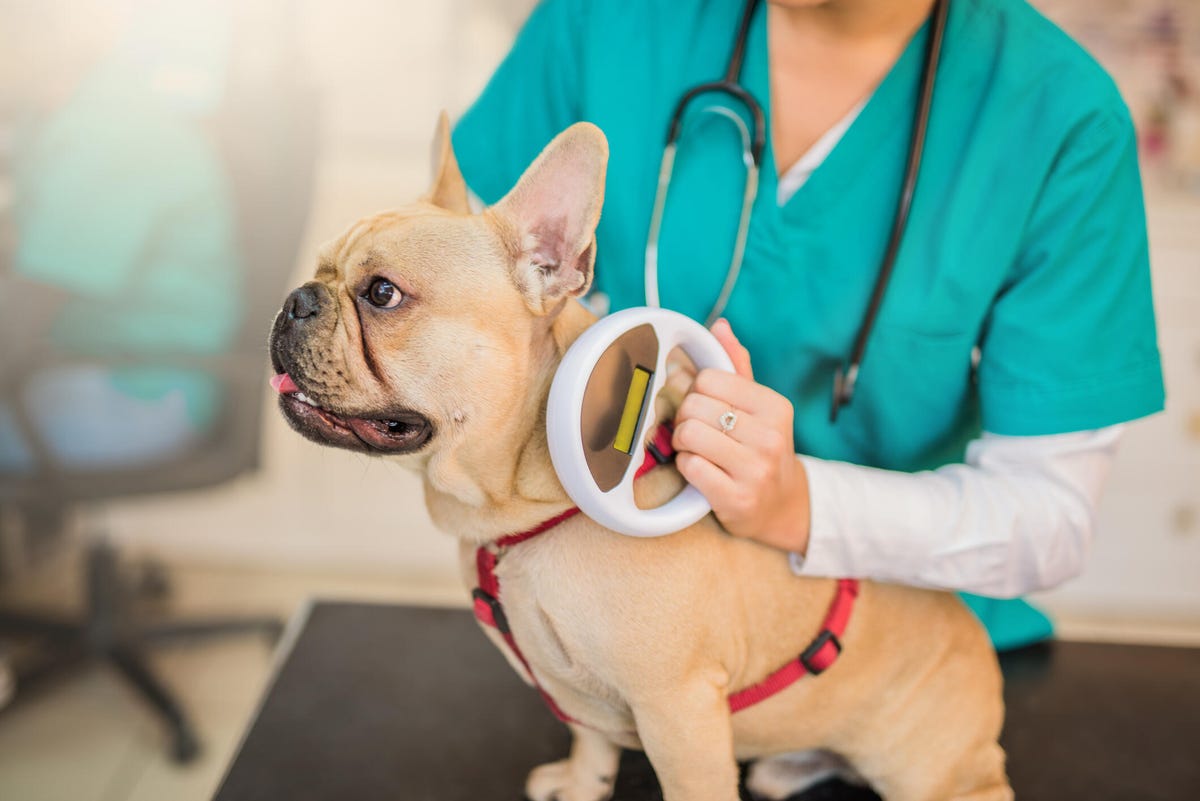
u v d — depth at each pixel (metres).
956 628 1.05
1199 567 2.91
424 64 3.11
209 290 2.04
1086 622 2.93
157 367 1.98
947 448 1.18
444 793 1.09
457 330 0.88
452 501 0.95
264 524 3.00
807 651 0.97
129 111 1.94
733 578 0.95
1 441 1.94
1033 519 1.00
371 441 0.89
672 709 0.91
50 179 1.90
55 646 2.41
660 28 1.21
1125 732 1.22
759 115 1.12
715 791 0.93
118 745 2.27
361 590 2.88
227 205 2.03
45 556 2.85
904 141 1.10
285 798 1.06
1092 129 1.04
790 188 1.14
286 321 0.87
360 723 1.19
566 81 1.27
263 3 2.03
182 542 2.97
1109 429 1.05
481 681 1.28
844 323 1.11
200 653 2.60
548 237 0.90
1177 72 2.93
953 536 0.97
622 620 0.89
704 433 0.88
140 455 2.00
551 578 0.90
